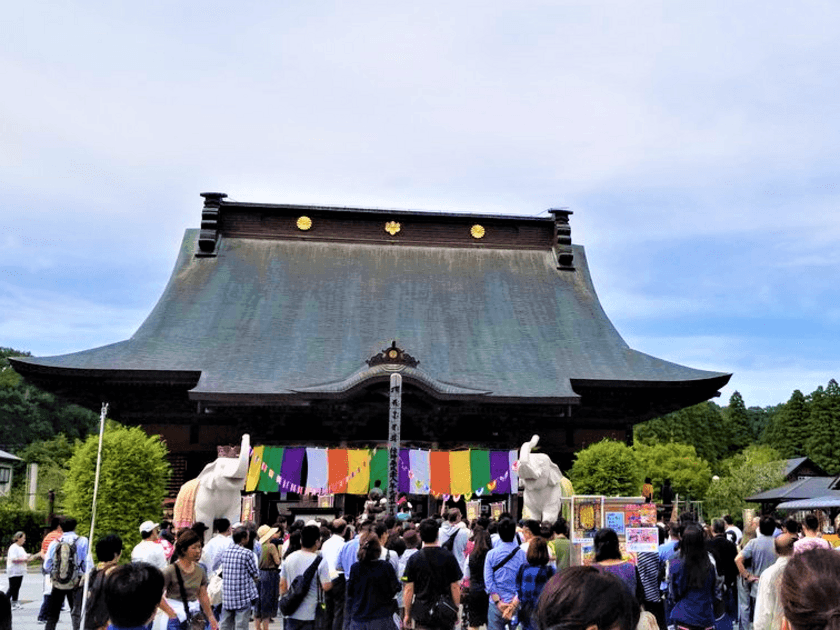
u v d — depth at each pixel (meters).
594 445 46.81
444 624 14.28
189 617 13.86
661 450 99.94
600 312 68.62
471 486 43.44
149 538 16.81
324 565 16.69
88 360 57.62
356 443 55.94
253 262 69.31
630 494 44.56
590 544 20.66
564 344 64.44
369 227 72.12
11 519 62.44
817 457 129.25
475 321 65.88
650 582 15.89
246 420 57.22
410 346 62.34
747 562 19.61
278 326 63.53
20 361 55.41
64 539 20.02
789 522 19.31
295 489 42.59
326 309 65.62
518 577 14.48
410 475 43.19
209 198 70.69
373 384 53.09
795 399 138.00
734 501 93.50
